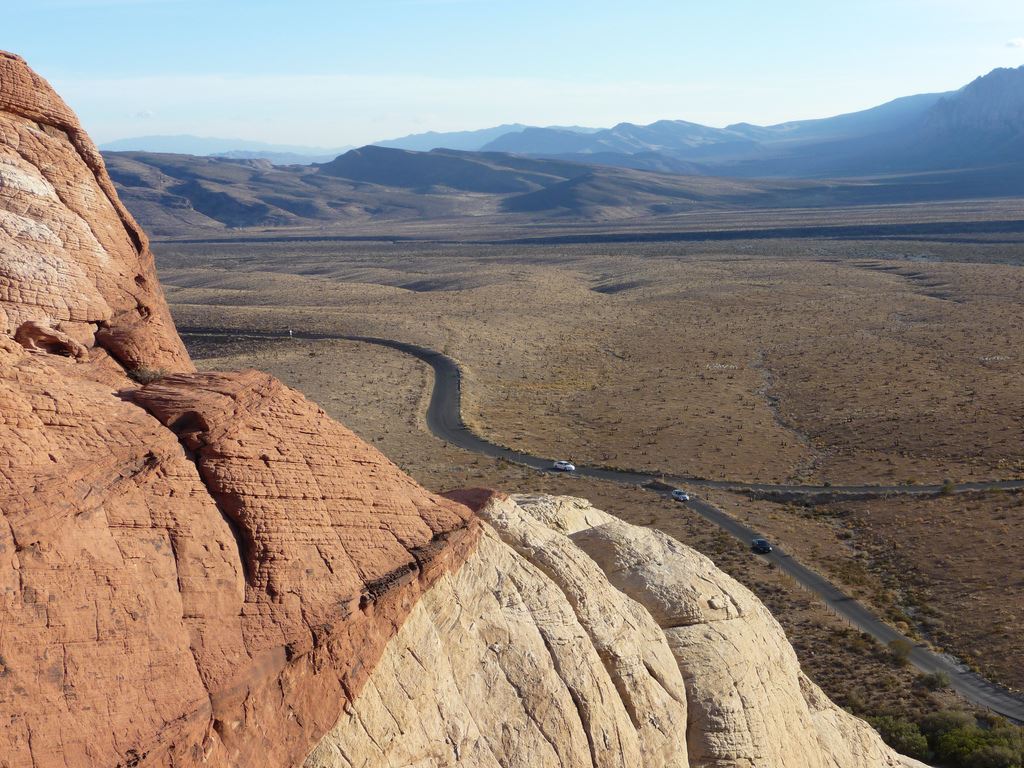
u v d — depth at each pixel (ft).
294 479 51.19
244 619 44.73
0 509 37.63
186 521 45.39
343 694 47.65
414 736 50.67
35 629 37.04
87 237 58.29
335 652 47.44
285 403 55.01
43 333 51.37
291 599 46.78
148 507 44.39
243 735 42.39
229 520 47.88
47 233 55.57
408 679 51.75
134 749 37.09
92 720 36.86
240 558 46.73
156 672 39.93
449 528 59.26
